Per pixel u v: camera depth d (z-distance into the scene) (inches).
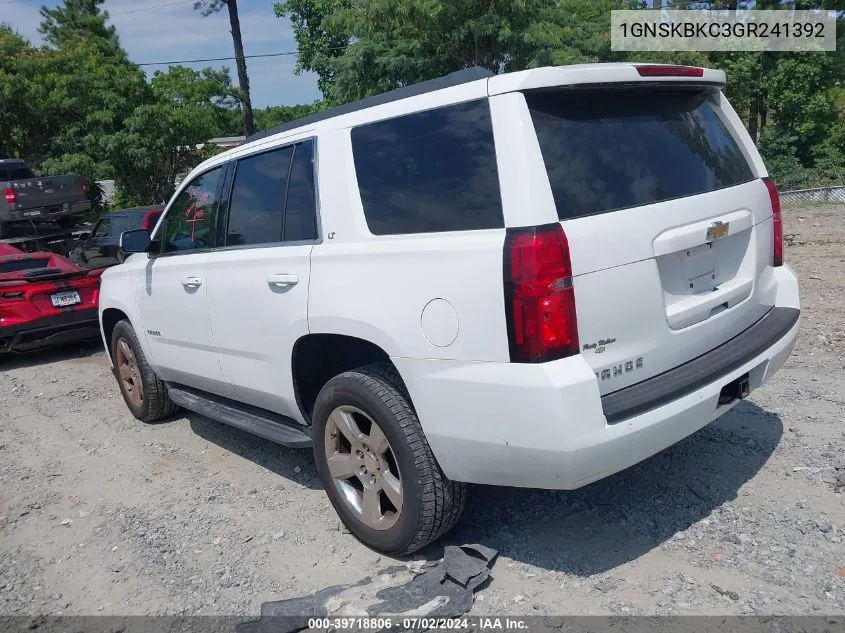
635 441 114.7
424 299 122.3
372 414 134.7
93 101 846.5
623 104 129.4
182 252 193.3
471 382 116.6
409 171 130.2
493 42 526.3
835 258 412.8
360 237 136.7
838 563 127.3
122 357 239.0
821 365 228.5
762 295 152.1
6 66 858.1
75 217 661.9
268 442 214.4
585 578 130.0
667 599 121.8
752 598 120.0
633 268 118.6
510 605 124.1
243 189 171.9
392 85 589.6
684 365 130.1
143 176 869.8
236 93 903.1
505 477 119.6
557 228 110.5
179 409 250.2
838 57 912.3
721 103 151.7
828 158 978.1
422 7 500.4
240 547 153.7
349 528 148.9
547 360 109.7
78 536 165.8
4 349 330.6
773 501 148.9
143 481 193.3
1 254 384.8
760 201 149.3
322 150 147.9
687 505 150.9
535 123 115.6
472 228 118.6
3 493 193.2
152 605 135.7
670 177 129.9
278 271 153.3
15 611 137.3
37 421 255.4
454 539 144.0
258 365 165.8
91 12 1261.1
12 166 684.1
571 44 626.5
